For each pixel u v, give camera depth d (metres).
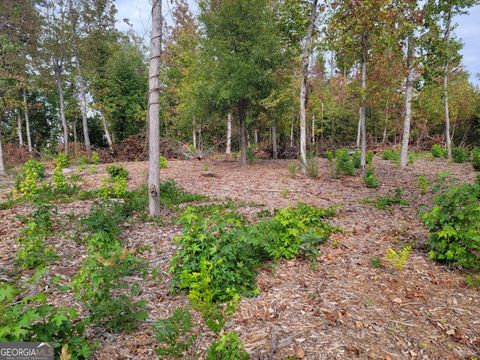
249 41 11.43
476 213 3.53
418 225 5.50
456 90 22.88
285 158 18.25
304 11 10.39
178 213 6.25
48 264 3.97
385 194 8.30
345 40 9.09
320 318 2.88
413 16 9.27
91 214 5.35
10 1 13.27
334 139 29.09
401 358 2.38
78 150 20.00
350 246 4.54
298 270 3.83
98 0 16.77
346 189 8.97
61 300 3.18
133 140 19.30
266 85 11.88
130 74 21.39
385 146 24.64
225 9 11.19
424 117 21.55
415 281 3.51
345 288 3.41
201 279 3.12
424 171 12.02
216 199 7.52
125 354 2.43
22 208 6.62
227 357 2.17
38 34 15.41
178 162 15.84
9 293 1.93
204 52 12.16
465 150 16.09
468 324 2.75
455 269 3.73
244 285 3.34
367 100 9.88
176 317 2.62
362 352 2.44
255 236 3.93
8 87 16.86
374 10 8.45
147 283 3.58
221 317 2.79
